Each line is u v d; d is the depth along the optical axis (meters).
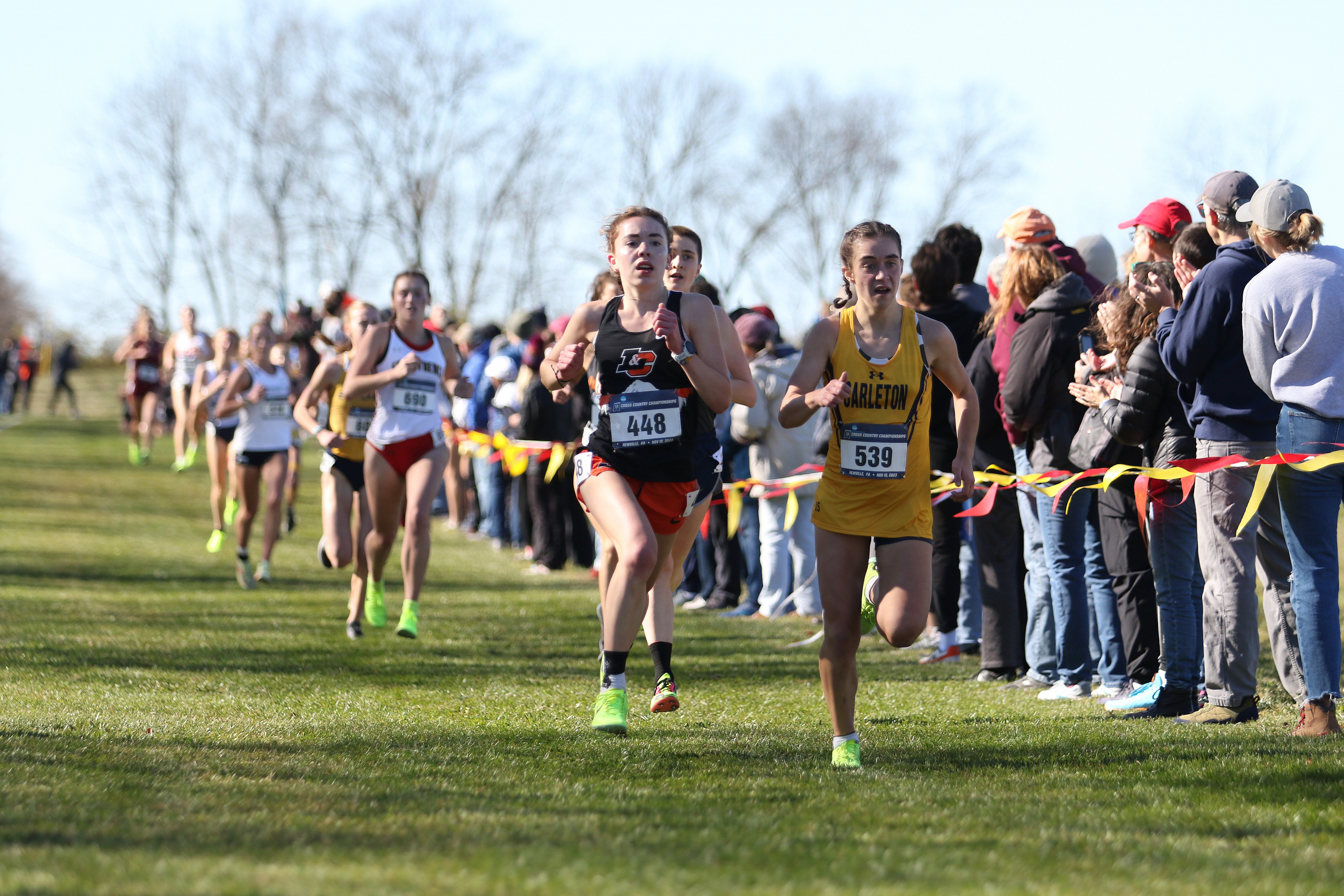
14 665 21.61
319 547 26.53
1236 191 17.06
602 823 11.33
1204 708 17.58
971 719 18.14
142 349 78.50
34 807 11.41
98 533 47.50
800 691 20.75
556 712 18.44
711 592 34.78
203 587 34.66
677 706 17.38
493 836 10.74
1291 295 15.79
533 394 39.41
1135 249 21.03
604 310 17.16
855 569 14.54
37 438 90.62
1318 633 15.94
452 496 55.19
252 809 11.64
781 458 29.97
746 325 30.64
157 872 9.27
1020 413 20.45
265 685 20.62
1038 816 11.97
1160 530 17.81
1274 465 15.98
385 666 22.95
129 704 18.36
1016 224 21.61
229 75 161.38
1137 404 17.91
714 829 11.20
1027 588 23.02
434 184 159.62
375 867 9.62
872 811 12.09
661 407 16.14
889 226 14.75
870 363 14.51
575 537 41.19
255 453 35.00
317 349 44.53
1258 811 12.18
